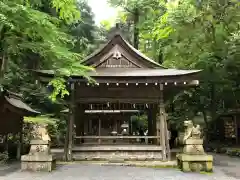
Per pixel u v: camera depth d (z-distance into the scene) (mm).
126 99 14141
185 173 10078
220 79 20438
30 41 10469
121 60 14703
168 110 23906
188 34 19562
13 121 14570
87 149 13578
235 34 16391
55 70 10672
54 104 22547
